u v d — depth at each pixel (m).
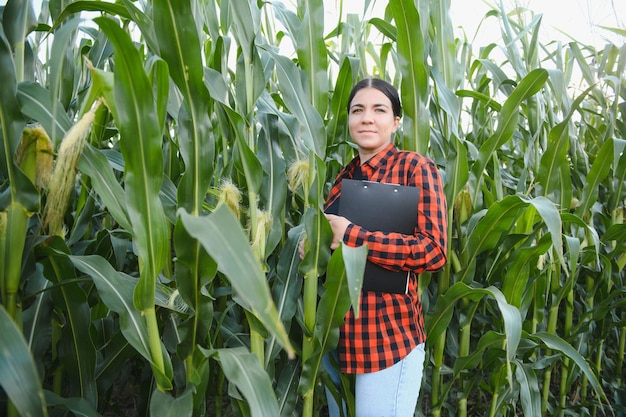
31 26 0.91
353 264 0.76
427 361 1.51
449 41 1.68
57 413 1.01
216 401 1.63
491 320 1.73
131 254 1.85
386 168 1.25
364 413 1.19
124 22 1.34
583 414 1.88
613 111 1.72
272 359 1.16
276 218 1.14
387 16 1.72
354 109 1.27
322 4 1.20
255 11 1.20
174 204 1.07
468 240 1.48
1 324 0.64
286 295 1.17
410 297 1.22
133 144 0.68
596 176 1.64
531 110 1.71
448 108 1.50
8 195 0.80
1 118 0.74
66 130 0.82
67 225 1.39
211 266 0.87
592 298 1.91
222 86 1.02
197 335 0.93
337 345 1.22
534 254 1.40
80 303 0.99
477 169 1.53
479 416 2.06
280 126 1.33
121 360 1.15
